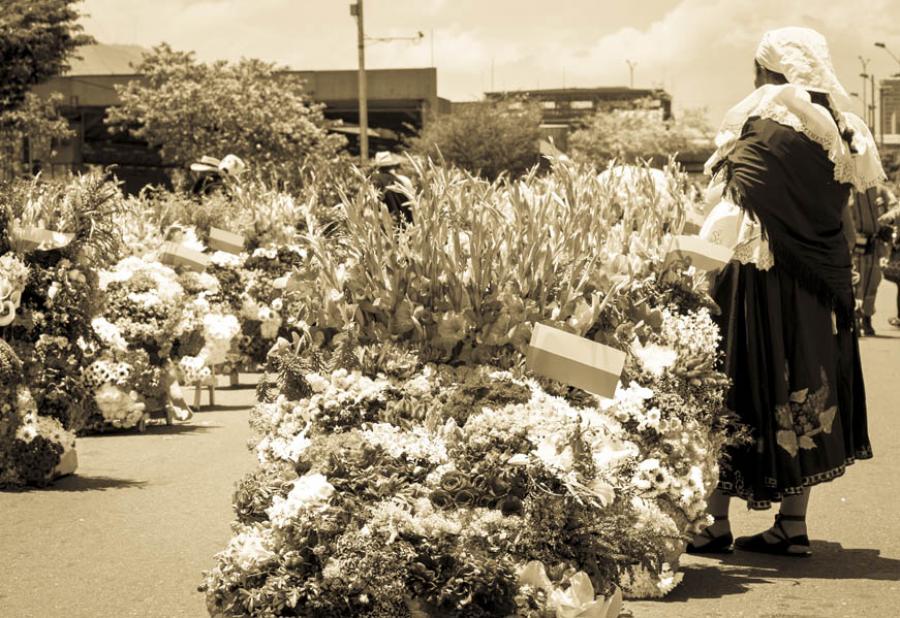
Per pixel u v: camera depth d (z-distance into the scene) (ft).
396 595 13.85
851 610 18.26
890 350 56.70
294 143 171.94
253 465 30.32
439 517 14.19
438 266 16.57
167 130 169.78
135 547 22.22
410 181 17.57
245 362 47.55
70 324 29.09
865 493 26.53
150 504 25.79
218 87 169.78
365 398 15.43
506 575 13.98
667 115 358.02
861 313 64.49
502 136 191.31
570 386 16.81
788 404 21.54
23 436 27.58
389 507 14.16
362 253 16.57
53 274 28.91
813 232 21.68
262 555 14.25
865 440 22.99
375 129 229.04
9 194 28.84
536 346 15.89
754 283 21.74
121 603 18.85
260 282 47.11
